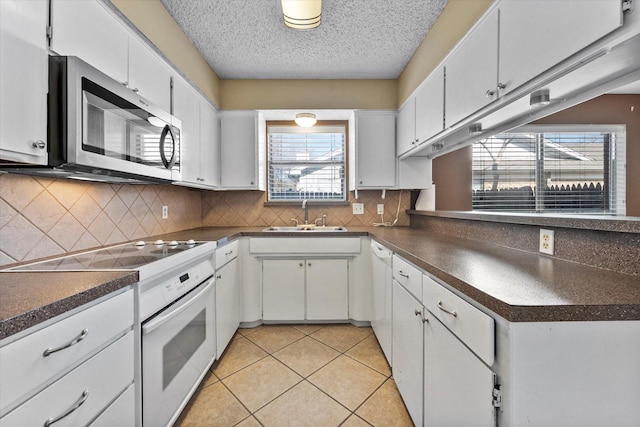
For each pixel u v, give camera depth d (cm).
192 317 152
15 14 86
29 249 125
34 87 92
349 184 318
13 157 87
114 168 118
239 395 163
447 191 299
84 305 82
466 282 85
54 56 99
